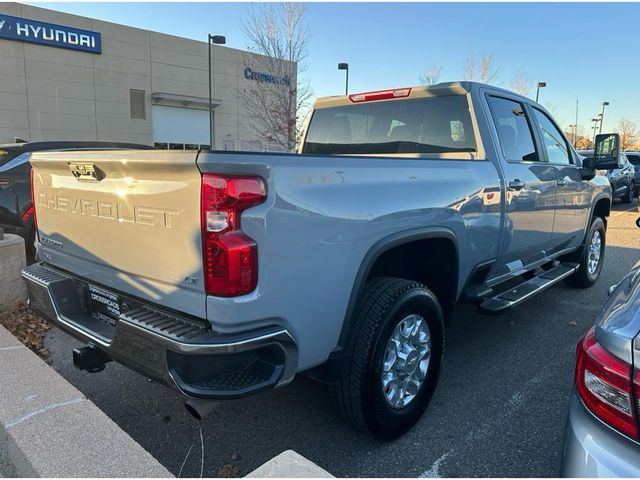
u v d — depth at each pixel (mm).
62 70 27625
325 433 2947
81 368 2602
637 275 2189
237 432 2949
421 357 3002
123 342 2303
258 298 2080
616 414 1592
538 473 2602
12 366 2863
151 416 3111
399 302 2695
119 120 30062
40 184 3135
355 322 2643
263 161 2059
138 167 2250
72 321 2787
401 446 2834
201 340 2029
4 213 6340
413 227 2869
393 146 4297
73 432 2217
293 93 22312
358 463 2672
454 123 3924
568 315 5152
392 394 2826
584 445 1626
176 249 2172
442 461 2695
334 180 2375
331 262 2371
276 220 2107
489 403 3324
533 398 3395
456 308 5367
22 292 4926
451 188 3172
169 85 31750
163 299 2289
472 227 3412
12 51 25922
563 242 5141
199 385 2059
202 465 2598
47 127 27484
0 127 26031
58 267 3092
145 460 2047
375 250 2598
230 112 34688
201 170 2006
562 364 3955
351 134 4617
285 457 1912
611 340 1672
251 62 25141
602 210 6246
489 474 2590
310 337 2352
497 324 4859
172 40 31484
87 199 2662
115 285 2586
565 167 4902
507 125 4137
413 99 4172
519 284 4461
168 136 32344
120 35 29406
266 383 2139
